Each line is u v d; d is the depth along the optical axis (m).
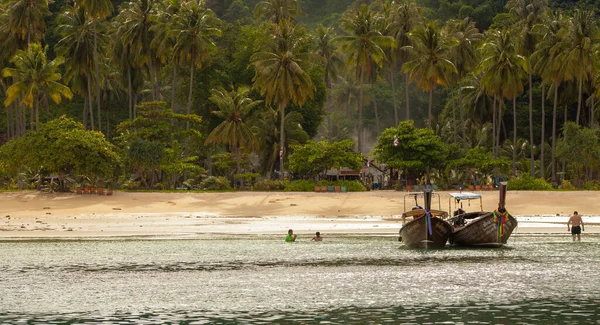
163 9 114.88
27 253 45.41
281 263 41.38
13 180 103.94
